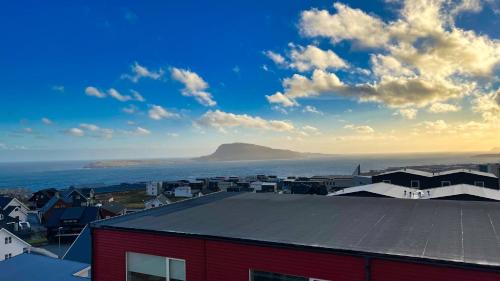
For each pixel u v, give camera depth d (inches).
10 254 1633.9
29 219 3294.8
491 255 280.5
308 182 4008.4
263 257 355.9
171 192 4549.7
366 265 303.9
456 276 276.7
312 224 402.0
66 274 793.6
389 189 1467.8
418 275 288.4
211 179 5536.4
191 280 395.5
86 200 3373.5
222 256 378.3
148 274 429.7
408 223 382.9
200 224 431.5
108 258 455.5
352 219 413.4
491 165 2871.6
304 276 334.6
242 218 450.9
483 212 419.2
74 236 2289.6
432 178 2006.6
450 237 328.8
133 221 467.5
